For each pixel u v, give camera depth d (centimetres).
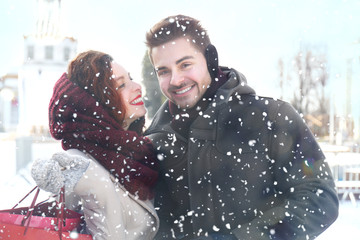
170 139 174
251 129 163
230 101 167
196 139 166
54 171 142
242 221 161
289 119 162
